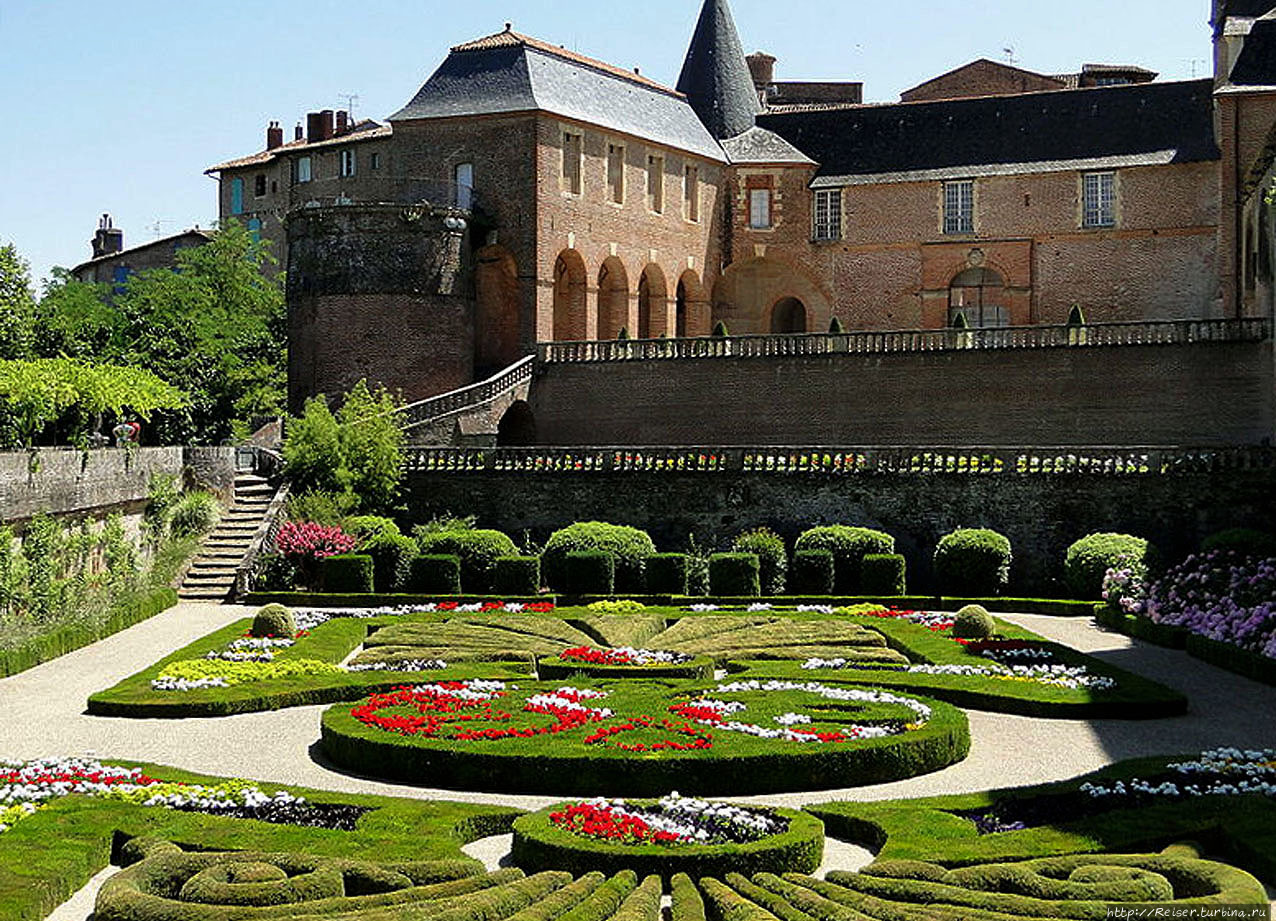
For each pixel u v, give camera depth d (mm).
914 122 73250
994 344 55000
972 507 43875
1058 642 34375
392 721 23219
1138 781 20312
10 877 15898
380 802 19375
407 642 32750
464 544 43469
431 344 62344
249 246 85750
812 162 73312
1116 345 53562
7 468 33375
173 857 16234
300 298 63188
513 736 22250
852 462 45250
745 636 33250
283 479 48625
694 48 77438
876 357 56531
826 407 57281
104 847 17391
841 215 72750
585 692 26203
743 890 15648
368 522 45406
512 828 17969
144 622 37219
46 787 19922
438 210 62406
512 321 65938
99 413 46500
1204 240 66500
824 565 41500
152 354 67312
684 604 40312
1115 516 42812
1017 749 23469
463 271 63438
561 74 67062
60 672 30219
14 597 33594
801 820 17781
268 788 20141
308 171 86938
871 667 29984
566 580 41812
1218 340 52438
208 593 41906
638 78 72125
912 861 16078
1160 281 67250
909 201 71375
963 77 89375
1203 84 68625
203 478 46812
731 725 23094
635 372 59844
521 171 64438
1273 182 51719
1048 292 69188
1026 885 15422
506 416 61969
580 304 67000
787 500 45594
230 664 29516
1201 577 35812
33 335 59312
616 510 47406
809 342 57438
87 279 103438
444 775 21188
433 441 55188
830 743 21641
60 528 36625
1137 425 53438
